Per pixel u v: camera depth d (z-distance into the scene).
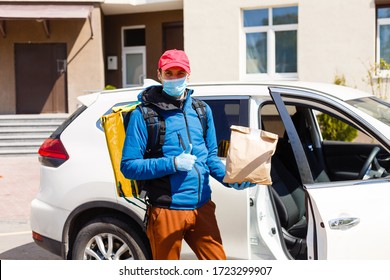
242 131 3.20
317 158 5.09
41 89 15.84
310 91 3.85
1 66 15.73
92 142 4.25
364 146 5.20
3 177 10.85
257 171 3.13
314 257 3.25
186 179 3.23
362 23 12.56
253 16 13.62
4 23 15.60
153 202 3.26
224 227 3.75
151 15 16.39
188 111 3.31
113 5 15.51
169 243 3.24
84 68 15.55
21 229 7.09
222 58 13.68
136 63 16.83
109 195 4.05
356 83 12.64
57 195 4.28
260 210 3.72
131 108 3.28
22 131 14.02
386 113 3.90
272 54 13.51
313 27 12.91
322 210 3.21
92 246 4.16
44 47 15.77
